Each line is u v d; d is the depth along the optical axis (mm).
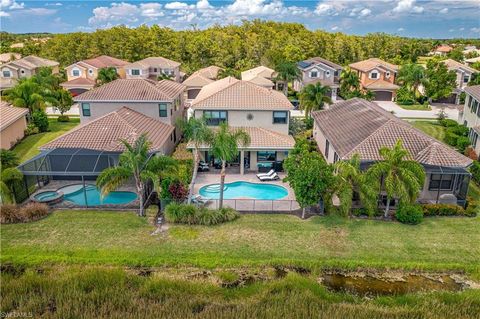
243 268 23109
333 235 26047
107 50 99250
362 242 25297
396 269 22969
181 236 25750
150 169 28234
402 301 20484
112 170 26797
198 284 21391
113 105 41125
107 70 65062
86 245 24578
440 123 54344
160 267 23062
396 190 26766
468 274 22734
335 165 28578
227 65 98438
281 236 25891
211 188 33531
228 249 24469
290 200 30906
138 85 43000
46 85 56844
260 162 37438
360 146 30984
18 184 29766
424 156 30500
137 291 20938
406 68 70562
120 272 21953
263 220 27922
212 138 28453
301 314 19438
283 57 91500
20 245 24391
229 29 129000
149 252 23984
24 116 46656
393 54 112250
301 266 23125
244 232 26344
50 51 100062
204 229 26625
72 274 21734
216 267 23031
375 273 22906
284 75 65688
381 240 25531
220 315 19125
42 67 75438
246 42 105250
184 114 51688
